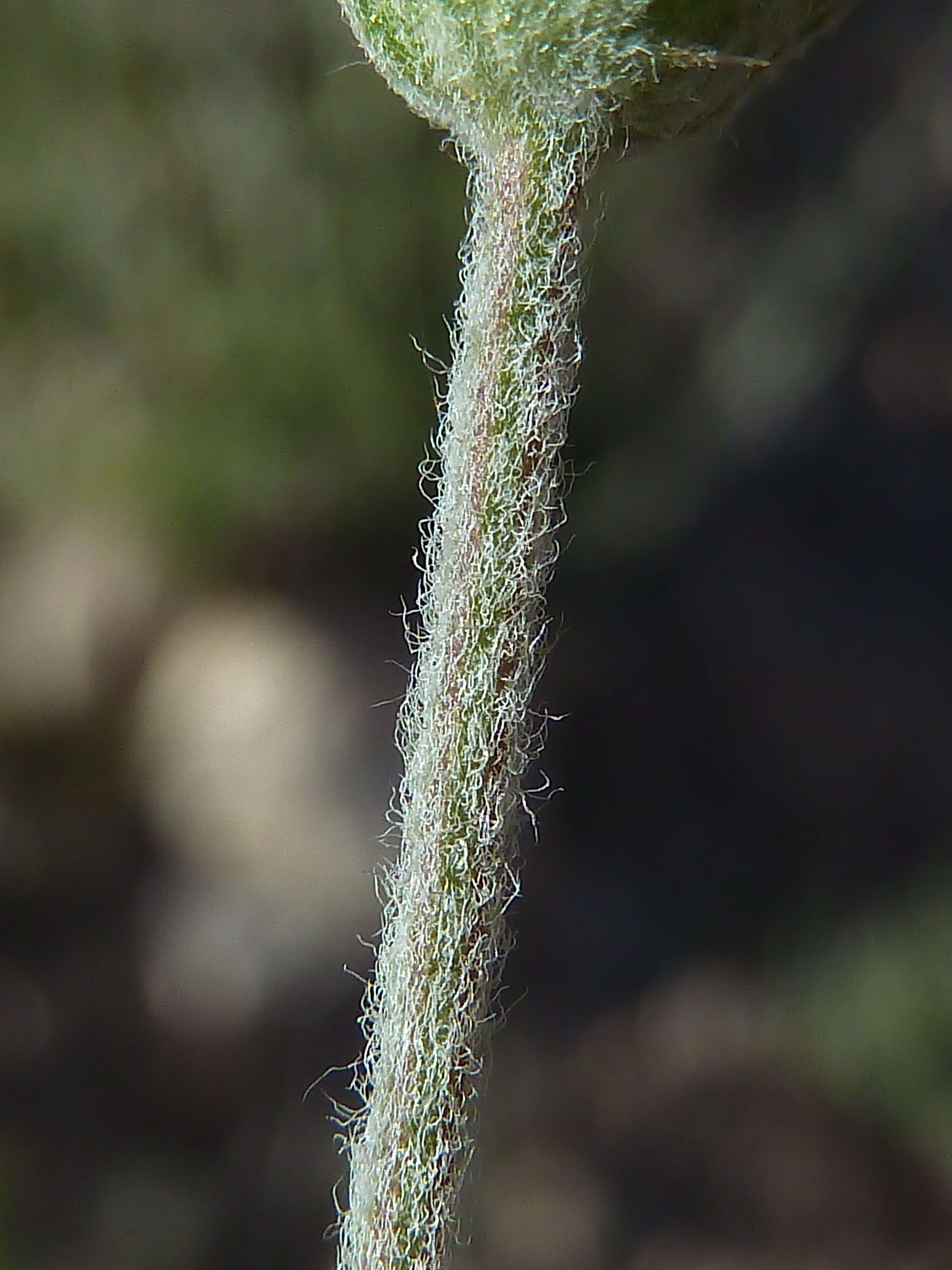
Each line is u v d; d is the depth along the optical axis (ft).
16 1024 0.52
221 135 0.61
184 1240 0.47
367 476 0.61
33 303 0.62
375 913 0.54
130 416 0.61
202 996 0.53
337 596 0.61
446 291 0.62
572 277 0.18
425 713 0.18
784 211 0.69
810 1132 0.52
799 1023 0.54
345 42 0.61
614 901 0.58
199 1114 0.51
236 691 0.58
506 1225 0.49
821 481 0.67
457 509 0.17
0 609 0.60
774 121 0.69
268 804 0.56
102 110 0.61
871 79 0.71
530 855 0.59
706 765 0.62
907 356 0.69
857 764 0.61
